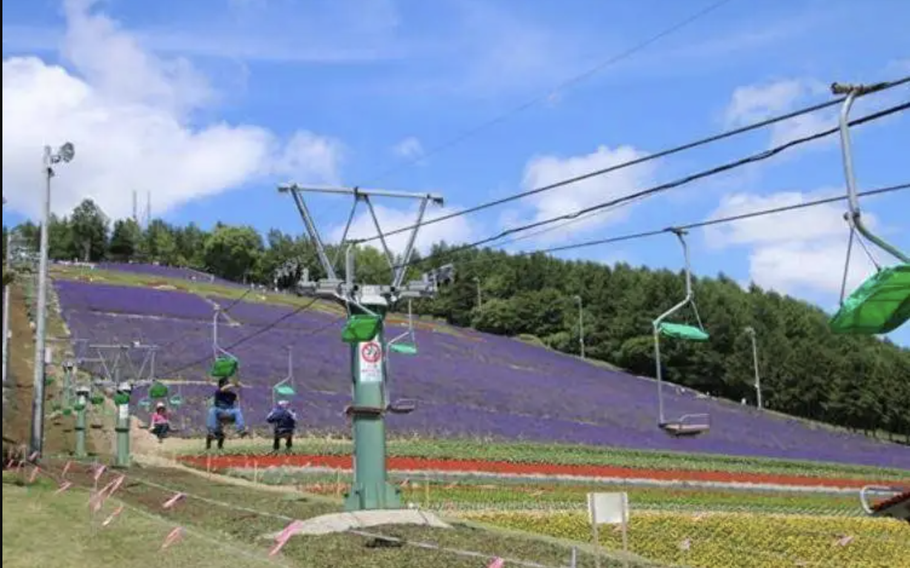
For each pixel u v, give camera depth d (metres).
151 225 182.62
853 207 8.73
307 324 89.69
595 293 125.94
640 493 39.56
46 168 33.72
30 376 57.25
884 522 31.69
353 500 19.92
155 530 16.95
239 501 22.55
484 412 60.91
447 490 34.88
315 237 20.69
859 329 8.79
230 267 165.75
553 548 17.41
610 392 81.56
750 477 48.44
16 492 20.33
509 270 136.88
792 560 23.11
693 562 21.95
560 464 44.66
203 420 50.25
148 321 79.12
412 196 21.25
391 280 21.89
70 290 90.56
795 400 98.75
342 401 58.41
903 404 97.38
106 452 40.47
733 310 105.50
